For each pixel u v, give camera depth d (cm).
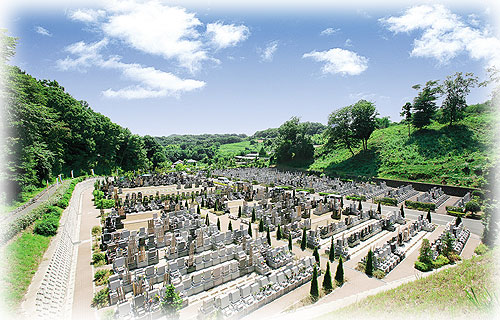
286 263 2266
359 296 1738
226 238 2722
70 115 7200
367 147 8138
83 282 1917
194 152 16412
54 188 4406
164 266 2019
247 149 18138
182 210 3703
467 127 6800
